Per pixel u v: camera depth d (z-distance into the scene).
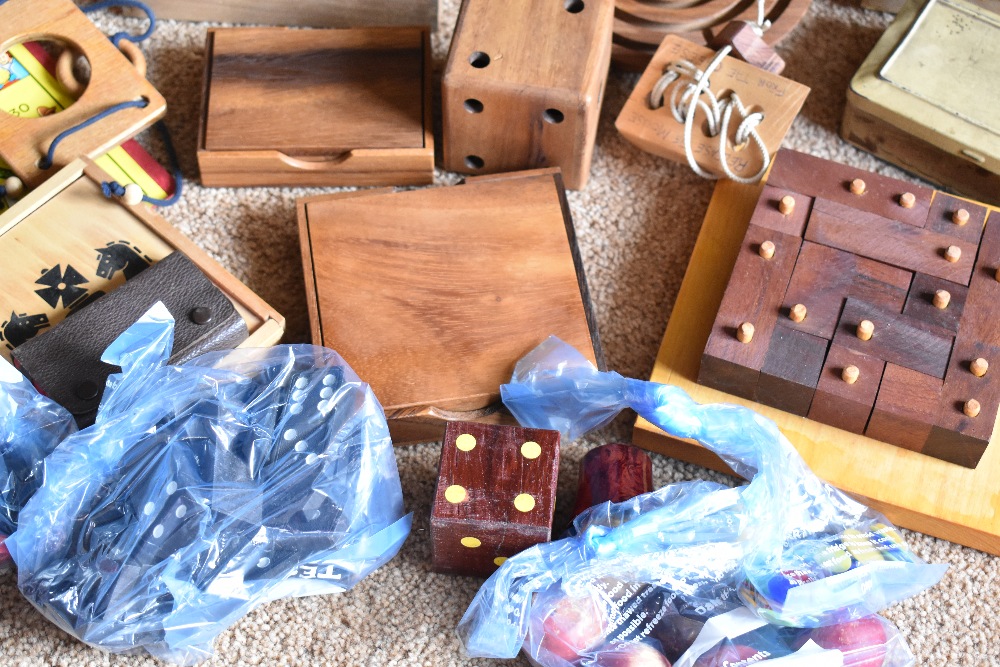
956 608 1.26
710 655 1.14
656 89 1.44
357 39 1.50
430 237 1.36
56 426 1.17
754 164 1.44
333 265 1.34
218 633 1.16
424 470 1.33
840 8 1.65
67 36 1.41
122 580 1.10
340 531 1.15
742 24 1.45
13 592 1.22
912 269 1.31
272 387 1.21
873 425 1.26
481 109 1.39
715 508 1.17
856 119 1.51
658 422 1.25
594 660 1.13
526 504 1.12
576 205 1.51
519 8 1.39
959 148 1.43
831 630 1.16
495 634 1.15
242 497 1.14
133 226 1.31
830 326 1.27
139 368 1.16
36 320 1.25
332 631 1.22
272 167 1.45
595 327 1.32
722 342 1.26
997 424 1.31
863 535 1.22
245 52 1.49
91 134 1.37
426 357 1.29
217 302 1.22
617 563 1.15
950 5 1.50
